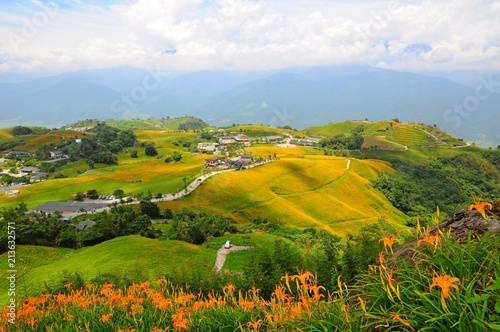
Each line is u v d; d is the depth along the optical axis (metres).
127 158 177.12
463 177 159.75
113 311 5.23
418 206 126.44
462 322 2.32
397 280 3.40
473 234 3.87
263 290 21.23
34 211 100.06
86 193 113.50
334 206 111.94
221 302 4.84
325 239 67.31
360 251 24.48
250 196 107.62
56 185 125.38
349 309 3.32
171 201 100.81
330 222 102.44
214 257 56.81
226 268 50.84
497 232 3.44
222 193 107.69
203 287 16.64
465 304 2.39
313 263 26.09
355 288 3.44
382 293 3.06
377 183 136.88
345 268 24.38
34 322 5.59
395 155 191.25
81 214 96.56
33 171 165.12
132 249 55.16
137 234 73.06
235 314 4.39
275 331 3.55
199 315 4.57
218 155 172.25
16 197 114.69
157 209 92.19
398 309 2.84
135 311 4.99
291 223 97.06
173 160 156.75
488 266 2.68
